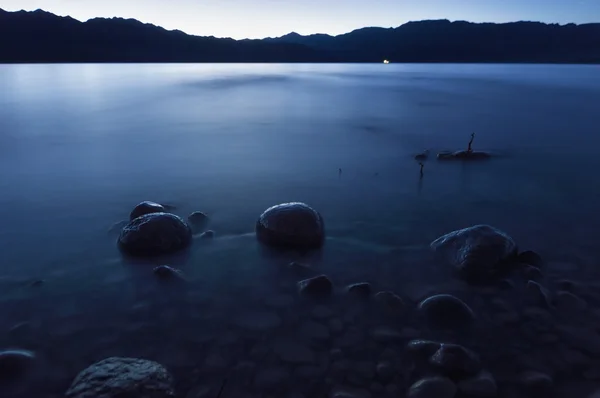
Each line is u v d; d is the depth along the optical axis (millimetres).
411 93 31625
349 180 8562
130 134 13766
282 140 13016
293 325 3734
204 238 5574
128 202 7066
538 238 5645
